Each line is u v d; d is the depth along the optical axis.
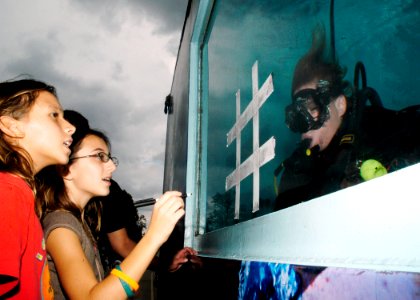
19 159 1.04
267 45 1.35
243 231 1.22
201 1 2.27
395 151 0.70
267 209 1.26
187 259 2.31
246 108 1.59
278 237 0.89
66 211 1.37
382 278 0.49
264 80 1.36
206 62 2.57
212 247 1.75
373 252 0.50
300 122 1.05
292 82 1.12
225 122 1.97
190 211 2.49
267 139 1.31
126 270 1.16
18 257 0.81
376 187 0.50
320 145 0.95
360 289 0.54
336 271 0.61
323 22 0.97
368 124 0.77
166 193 1.35
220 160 2.04
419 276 0.41
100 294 1.11
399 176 0.45
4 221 0.81
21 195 0.90
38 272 0.96
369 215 0.52
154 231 1.26
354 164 0.79
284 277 0.85
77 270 1.17
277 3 1.27
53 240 1.23
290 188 1.09
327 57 0.95
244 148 1.59
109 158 1.70
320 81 0.97
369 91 0.79
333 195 0.63
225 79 2.00
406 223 0.44
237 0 1.79
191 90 2.63
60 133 1.18
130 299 1.29
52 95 1.24
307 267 0.73
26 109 1.12
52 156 1.15
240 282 1.24
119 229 2.62
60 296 1.21
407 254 0.43
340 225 0.60
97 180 1.61
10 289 0.80
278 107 1.21
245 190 1.54
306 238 0.73
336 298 0.61
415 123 0.67
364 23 0.82
